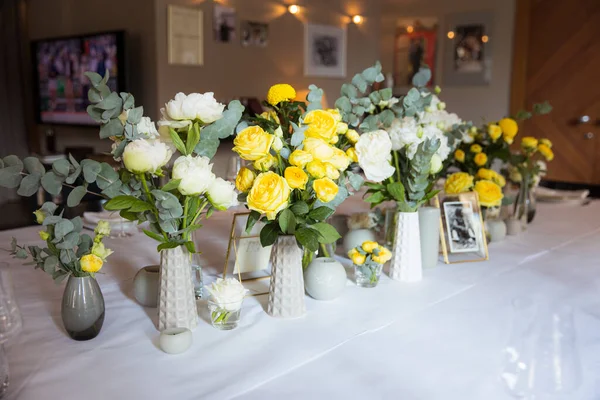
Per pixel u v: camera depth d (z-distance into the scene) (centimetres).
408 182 138
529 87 523
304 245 105
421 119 156
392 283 141
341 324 114
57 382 90
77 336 103
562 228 207
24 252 100
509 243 184
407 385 95
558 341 122
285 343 105
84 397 86
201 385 89
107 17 452
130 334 108
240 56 459
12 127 563
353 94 133
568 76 500
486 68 539
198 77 434
